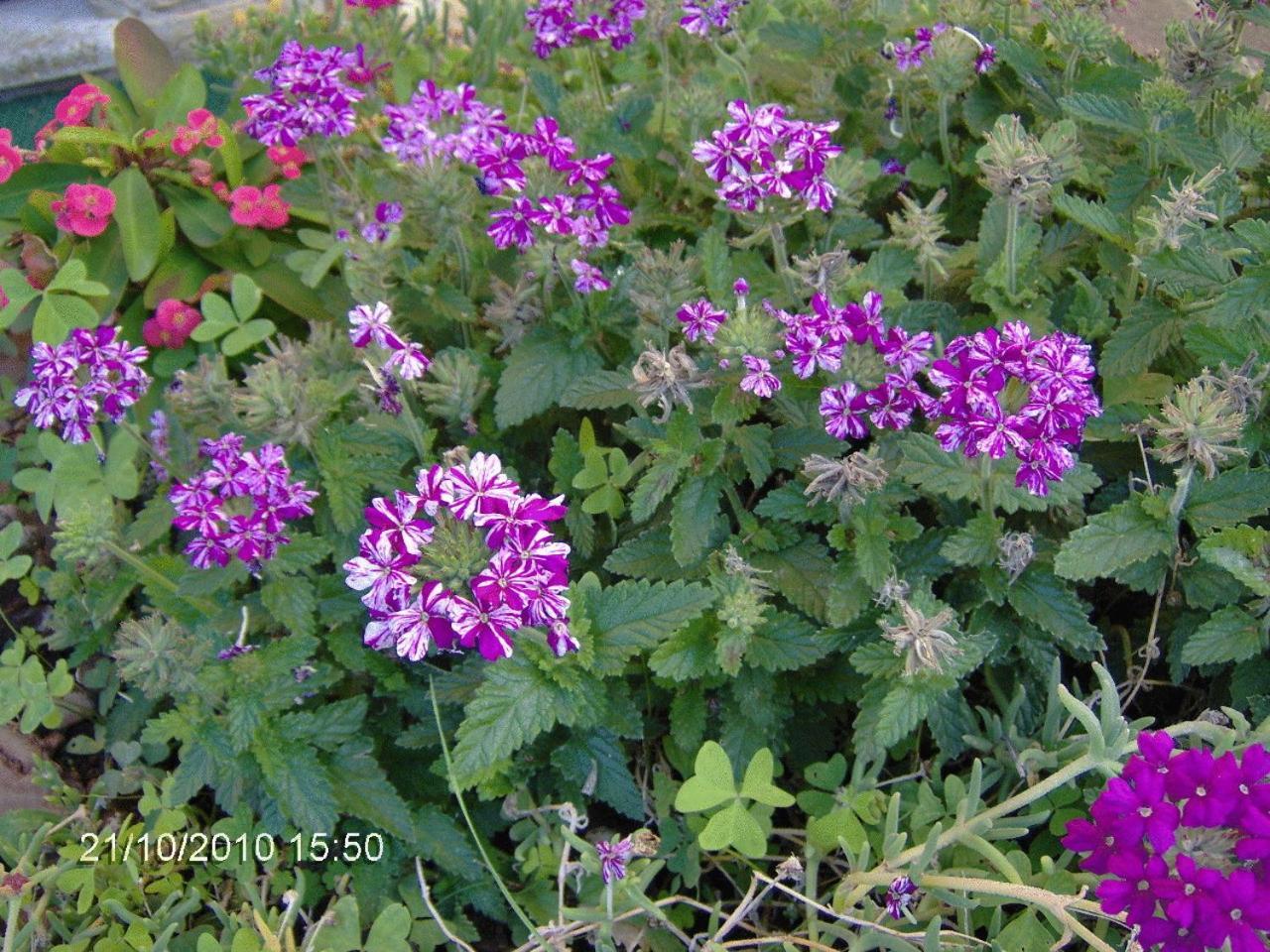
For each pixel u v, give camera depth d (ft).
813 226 1.90
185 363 2.10
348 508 1.54
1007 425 1.29
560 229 1.64
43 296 2.05
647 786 1.61
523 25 2.76
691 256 1.66
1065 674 1.62
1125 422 1.58
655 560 1.54
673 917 1.48
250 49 2.63
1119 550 1.41
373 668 1.55
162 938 1.42
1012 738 1.44
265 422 1.52
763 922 1.51
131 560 1.60
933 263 1.75
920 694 1.37
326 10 2.98
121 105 2.33
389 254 1.86
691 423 1.50
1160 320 1.62
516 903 1.42
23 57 3.01
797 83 2.39
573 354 1.73
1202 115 1.97
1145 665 1.51
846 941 1.44
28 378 2.19
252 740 1.44
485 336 1.93
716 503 1.51
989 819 1.28
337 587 1.57
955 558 1.44
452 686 1.52
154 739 1.46
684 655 1.46
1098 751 1.24
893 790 1.55
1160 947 1.10
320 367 1.85
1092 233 1.84
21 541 1.87
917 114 2.23
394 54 2.69
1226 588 1.45
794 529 1.54
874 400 1.41
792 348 1.42
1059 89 1.99
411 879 1.54
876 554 1.42
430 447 1.71
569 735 1.55
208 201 2.24
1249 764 1.10
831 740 1.60
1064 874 1.33
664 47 2.12
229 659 1.48
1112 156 1.98
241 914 1.51
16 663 1.75
